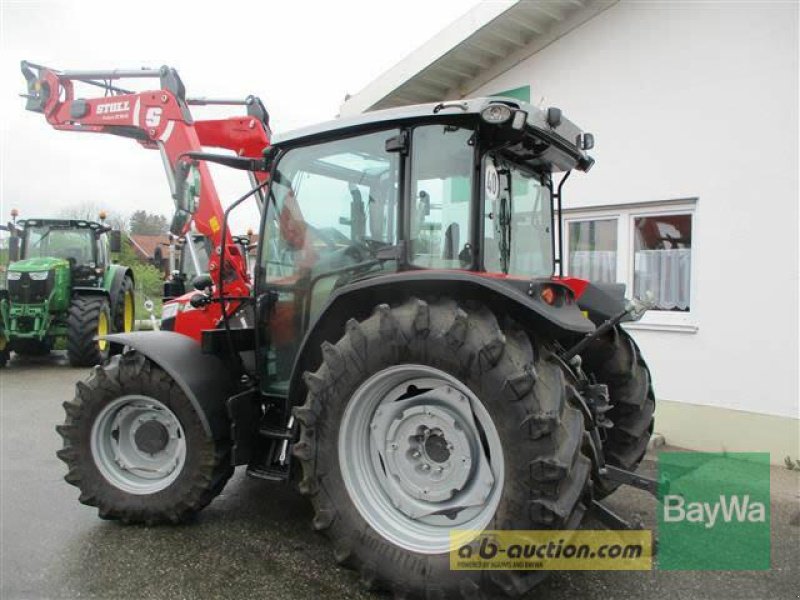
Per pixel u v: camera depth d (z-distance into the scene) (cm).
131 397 340
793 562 311
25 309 945
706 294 511
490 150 291
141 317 1315
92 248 1073
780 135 473
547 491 236
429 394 273
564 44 607
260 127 464
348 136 321
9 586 276
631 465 361
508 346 252
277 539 325
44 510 368
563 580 290
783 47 470
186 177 377
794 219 466
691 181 521
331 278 333
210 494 336
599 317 358
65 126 481
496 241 304
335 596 269
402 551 260
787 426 471
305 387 307
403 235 298
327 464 275
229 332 357
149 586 276
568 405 256
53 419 611
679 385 525
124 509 337
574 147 330
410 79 715
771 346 479
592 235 602
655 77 541
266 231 353
